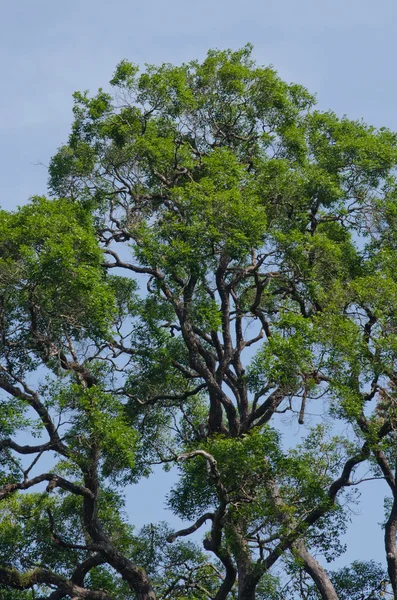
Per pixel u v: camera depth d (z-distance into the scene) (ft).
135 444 252.42
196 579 273.95
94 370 268.82
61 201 276.62
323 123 306.35
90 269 248.93
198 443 269.03
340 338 246.47
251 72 306.35
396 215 287.48
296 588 264.72
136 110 300.81
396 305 255.91
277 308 289.33
